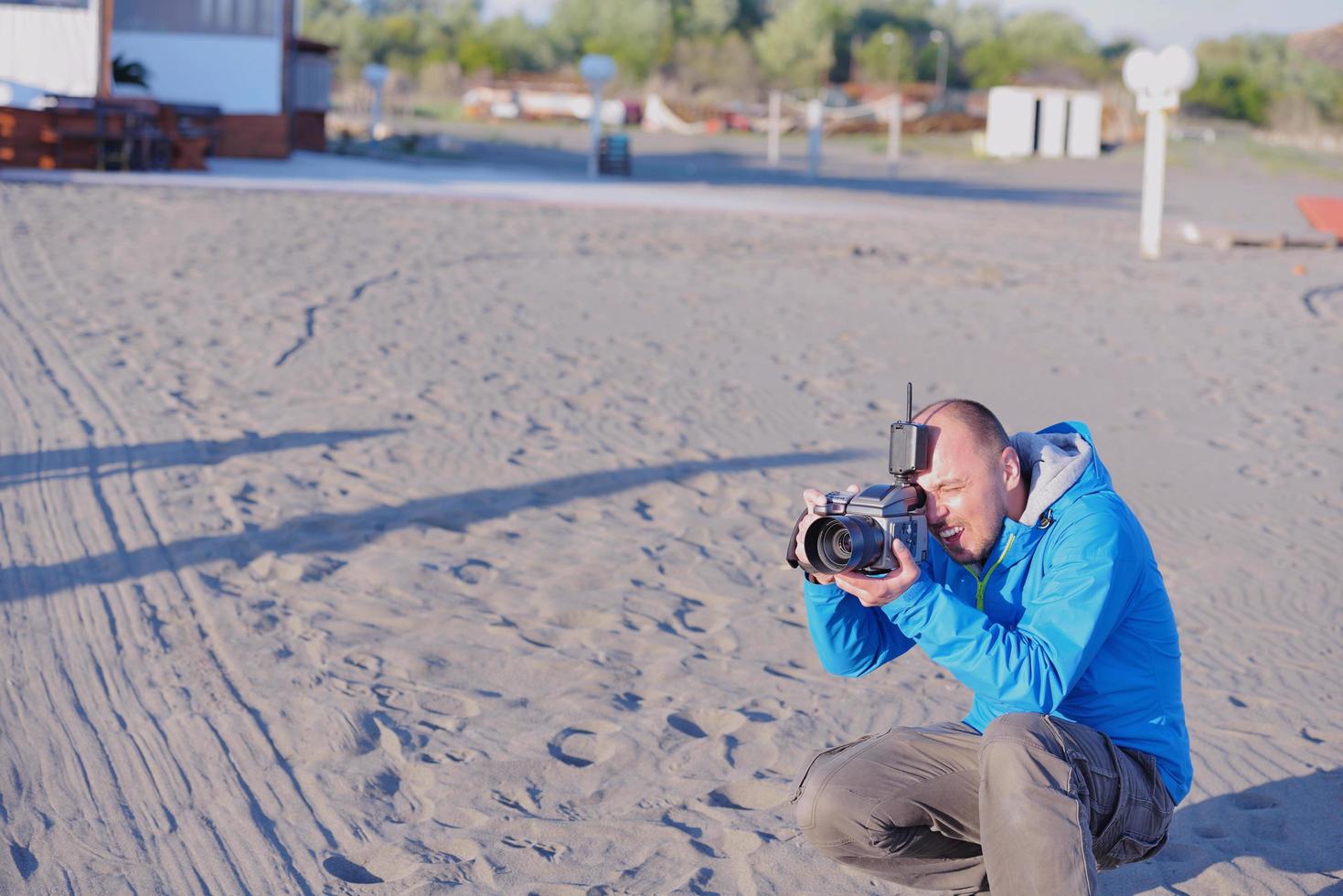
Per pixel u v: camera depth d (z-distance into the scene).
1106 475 2.79
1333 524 6.85
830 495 2.65
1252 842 3.60
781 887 3.31
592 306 12.08
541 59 108.94
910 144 66.75
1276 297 15.72
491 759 3.93
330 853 3.41
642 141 62.44
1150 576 2.77
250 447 7.15
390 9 143.88
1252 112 85.06
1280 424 9.10
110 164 21.73
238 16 27.58
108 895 3.21
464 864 3.36
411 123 63.03
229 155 28.00
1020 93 59.78
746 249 17.36
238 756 3.90
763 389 9.31
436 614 5.06
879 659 3.05
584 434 7.86
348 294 11.64
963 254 18.47
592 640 4.89
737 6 114.88
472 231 17.12
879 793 2.84
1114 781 2.64
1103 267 17.95
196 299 11.01
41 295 10.68
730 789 3.82
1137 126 71.62
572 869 3.36
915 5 122.44
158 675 4.43
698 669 4.68
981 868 2.99
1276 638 5.25
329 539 5.82
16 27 23.78
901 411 8.94
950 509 2.66
